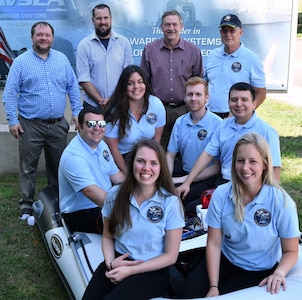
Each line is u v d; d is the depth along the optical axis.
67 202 3.80
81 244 3.43
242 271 2.90
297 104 10.35
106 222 2.96
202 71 5.65
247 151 2.68
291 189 5.88
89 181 3.60
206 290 2.88
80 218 3.70
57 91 4.99
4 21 7.64
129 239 2.86
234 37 5.03
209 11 8.06
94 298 2.84
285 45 8.53
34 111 4.93
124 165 4.41
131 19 7.99
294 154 7.10
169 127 5.61
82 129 3.68
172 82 5.48
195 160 4.54
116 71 5.57
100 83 5.57
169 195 2.84
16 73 4.81
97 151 3.79
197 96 4.35
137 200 2.84
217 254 2.88
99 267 2.98
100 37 5.50
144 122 4.48
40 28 4.74
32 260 4.33
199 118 4.46
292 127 8.55
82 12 7.81
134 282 2.77
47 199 4.45
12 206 5.54
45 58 4.90
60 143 5.18
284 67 8.65
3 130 6.44
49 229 3.98
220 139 4.17
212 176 4.36
